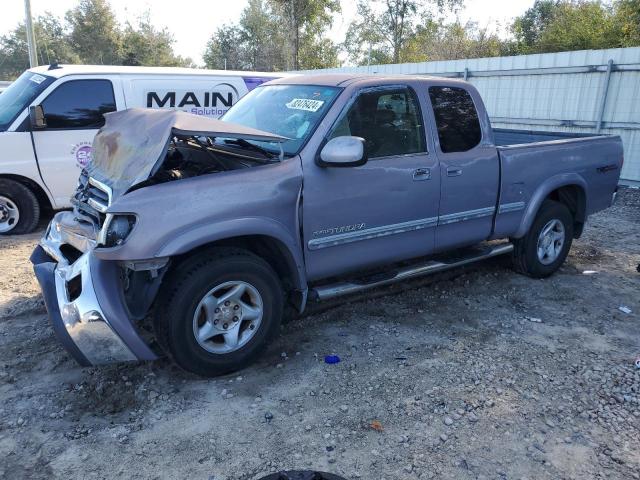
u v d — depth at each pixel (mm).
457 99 4926
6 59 51562
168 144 3486
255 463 3006
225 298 3676
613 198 6473
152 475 2904
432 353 4223
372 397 3629
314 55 40031
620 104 12047
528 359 4184
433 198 4664
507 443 3219
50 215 8438
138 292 3545
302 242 4004
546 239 5816
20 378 3775
